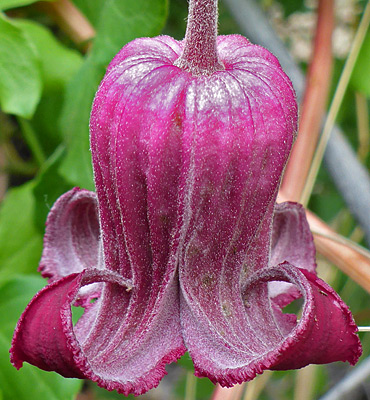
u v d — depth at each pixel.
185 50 0.08
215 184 0.08
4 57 0.12
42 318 0.08
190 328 0.08
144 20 0.12
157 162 0.08
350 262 0.11
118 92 0.08
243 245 0.09
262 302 0.09
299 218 0.10
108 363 0.08
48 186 0.13
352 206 0.12
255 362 0.08
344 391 0.13
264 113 0.08
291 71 0.13
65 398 0.12
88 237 0.10
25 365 0.12
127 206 0.08
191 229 0.08
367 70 0.13
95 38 0.12
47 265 0.09
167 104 0.08
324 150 0.12
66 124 0.13
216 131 0.08
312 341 0.08
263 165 0.08
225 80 0.08
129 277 0.09
